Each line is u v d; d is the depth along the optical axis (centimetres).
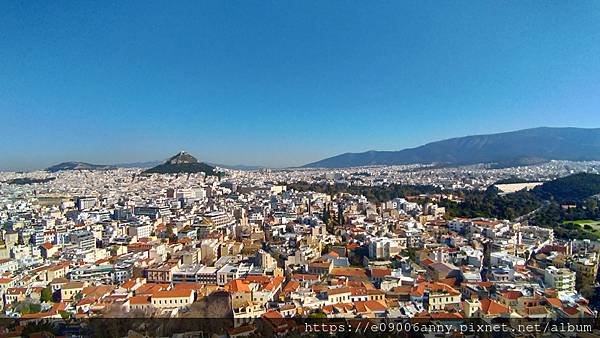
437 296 18388
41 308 19288
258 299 19100
